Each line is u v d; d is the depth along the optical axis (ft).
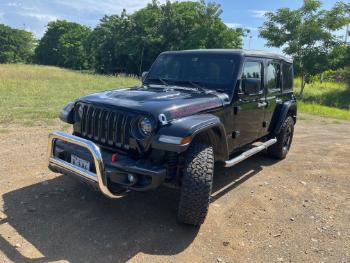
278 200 16.49
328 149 27.02
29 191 15.38
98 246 11.76
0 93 47.39
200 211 12.66
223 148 14.37
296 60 76.54
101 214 13.85
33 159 19.48
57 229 12.56
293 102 22.66
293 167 21.63
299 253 12.19
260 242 12.74
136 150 12.47
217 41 133.39
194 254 11.71
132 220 13.60
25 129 26.50
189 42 136.56
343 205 16.38
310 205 16.16
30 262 10.66
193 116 13.08
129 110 12.58
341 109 67.46
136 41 158.61
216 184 18.07
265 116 19.42
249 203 15.93
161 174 11.84
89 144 11.86
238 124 16.38
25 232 12.22
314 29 73.56
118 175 12.00
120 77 109.19
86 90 57.93
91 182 12.07
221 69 16.24
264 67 18.65
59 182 16.47
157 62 18.42
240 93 15.97
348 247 12.73
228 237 12.92
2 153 20.29
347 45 78.07
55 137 13.10
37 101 41.42
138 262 11.05
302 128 37.14
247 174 19.89
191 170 12.39
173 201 15.40
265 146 19.04
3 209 13.66
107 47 172.96
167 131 11.94
